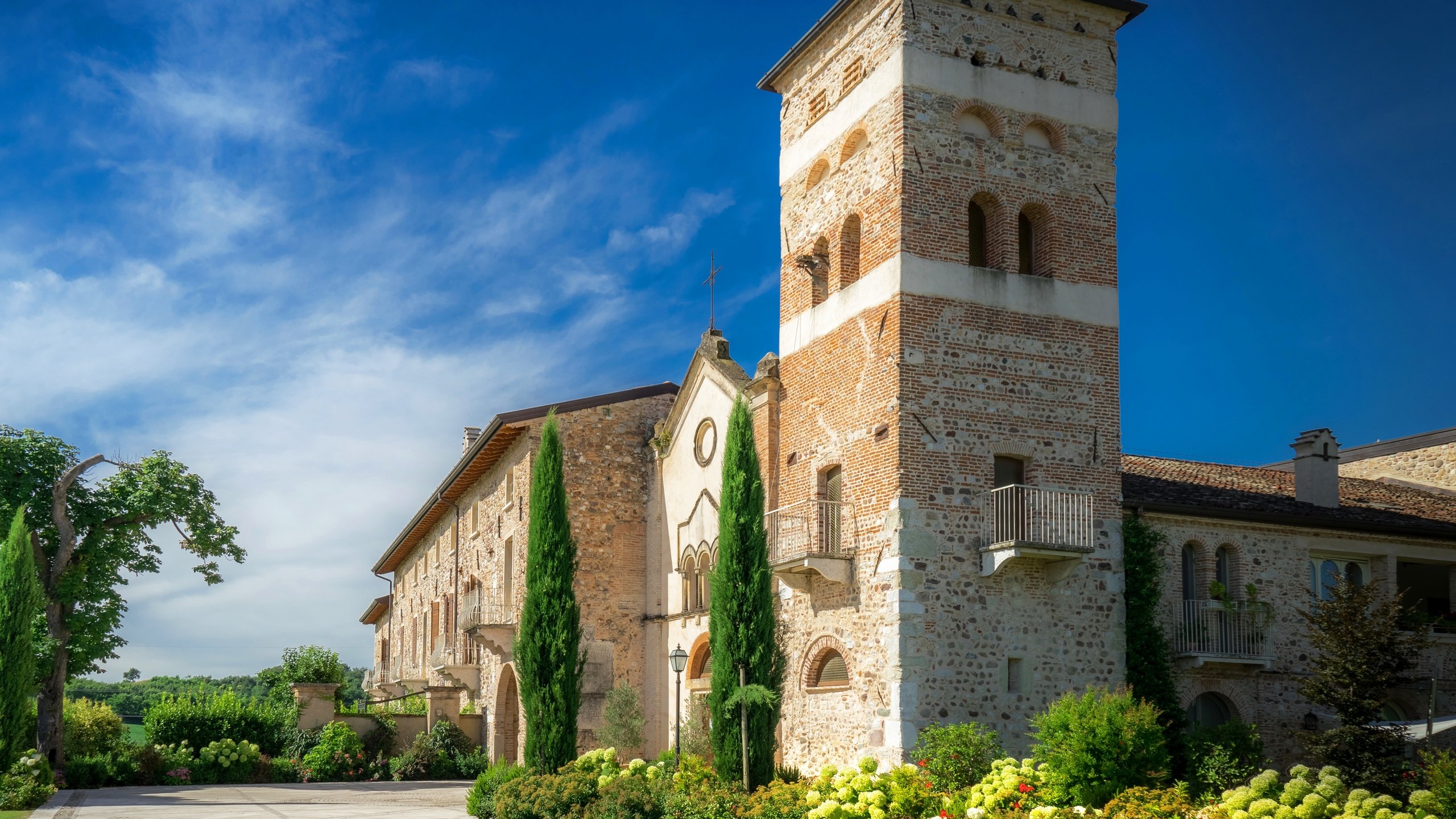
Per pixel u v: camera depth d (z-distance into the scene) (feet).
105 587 106.52
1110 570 74.64
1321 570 83.56
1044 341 76.02
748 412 74.18
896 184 74.23
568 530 81.66
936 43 76.23
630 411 106.93
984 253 77.92
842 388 77.92
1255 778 57.98
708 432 95.61
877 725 70.03
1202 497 82.94
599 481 104.22
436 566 149.38
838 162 81.66
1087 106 80.07
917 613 69.31
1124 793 54.03
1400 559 85.97
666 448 103.09
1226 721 77.36
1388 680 66.49
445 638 139.85
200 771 108.58
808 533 78.89
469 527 130.41
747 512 72.43
